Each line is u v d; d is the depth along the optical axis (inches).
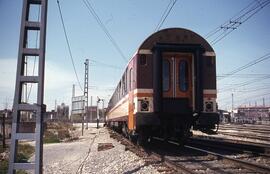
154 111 515.2
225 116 3149.6
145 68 527.5
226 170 370.9
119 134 1116.5
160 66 518.6
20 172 425.7
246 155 485.4
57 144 935.7
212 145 624.7
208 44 538.9
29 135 257.4
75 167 486.9
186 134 544.1
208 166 398.3
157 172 371.6
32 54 258.1
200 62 523.5
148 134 581.9
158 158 468.8
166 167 397.1
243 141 725.9
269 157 448.5
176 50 525.3
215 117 521.0
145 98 520.4
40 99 257.4
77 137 1246.3
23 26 258.7
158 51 520.4
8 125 1069.1
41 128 257.6
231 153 518.0
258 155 473.1
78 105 1483.8
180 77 539.2
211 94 525.7
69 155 666.8
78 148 788.6
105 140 983.0
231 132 1150.3
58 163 557.6
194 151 548.1
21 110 257.8
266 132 1127.0
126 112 665.0
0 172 414.6
